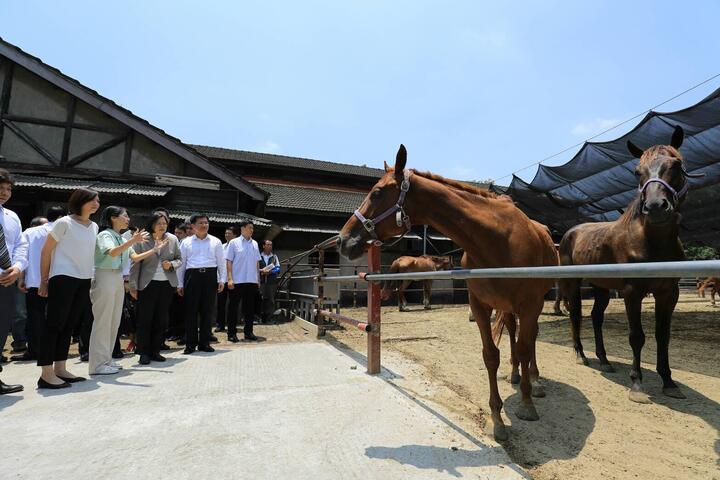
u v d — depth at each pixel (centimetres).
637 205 331
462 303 1341
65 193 767
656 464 204
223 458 182
